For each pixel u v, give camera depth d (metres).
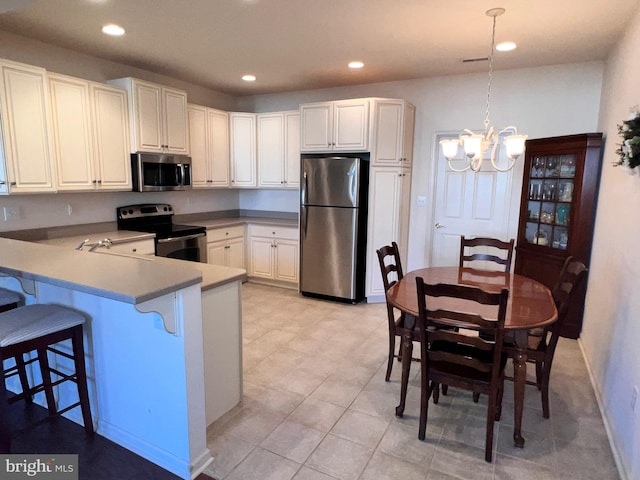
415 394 2.64
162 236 4.04
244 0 2.52
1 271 1.90
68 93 3.29
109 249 3.16
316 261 4.64
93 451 2.06
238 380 2.45
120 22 2.91
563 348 3.41
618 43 3.11
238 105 5.73
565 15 2.69
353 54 3.62
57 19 2.84
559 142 3.55
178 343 1.81
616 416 2.18
